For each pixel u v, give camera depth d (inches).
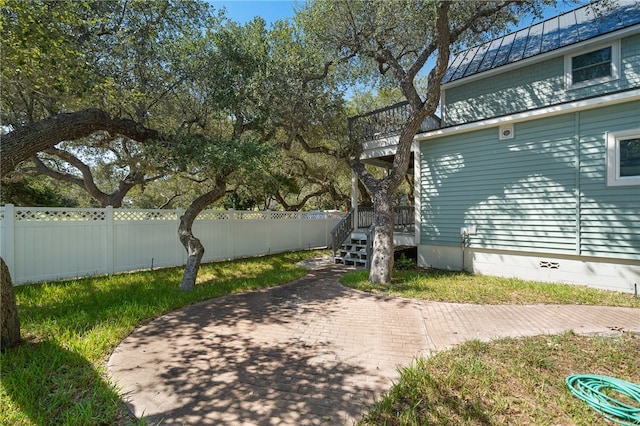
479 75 334.3
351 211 414.6
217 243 388.8
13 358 118.3
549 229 252.1
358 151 353.1
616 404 91.8
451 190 313.9
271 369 118.4
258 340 146.4
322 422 87.5
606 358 121.8
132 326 160.2
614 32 253.3
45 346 129.0
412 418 86.8
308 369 118.4
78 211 273.3
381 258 261.7
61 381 103.9
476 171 295.3
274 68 280.1
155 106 276.7
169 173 281.3
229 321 172.7
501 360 120.3
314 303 207.5
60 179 434.6
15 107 268.1
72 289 228.1
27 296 207.2
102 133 341.1
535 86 305.9
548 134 252.2
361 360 125.9
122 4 225.0
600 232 228.1
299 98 302.2
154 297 208.8
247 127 296.7
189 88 273.3
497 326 160.1
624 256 218.1
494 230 283.9
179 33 255.8
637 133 213.2
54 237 258.2
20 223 239.8
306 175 564.4
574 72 283.3
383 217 269.0
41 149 191.6
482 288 233.8
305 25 311.7
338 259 385.7
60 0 175.6
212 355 130.4
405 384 103.7
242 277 297.4
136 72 247.0
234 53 265.4
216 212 388.5
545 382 104.8
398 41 307.7
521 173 266.8
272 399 98.9
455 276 280.5
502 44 358.9
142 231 318.0
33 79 190.9
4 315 126.6
